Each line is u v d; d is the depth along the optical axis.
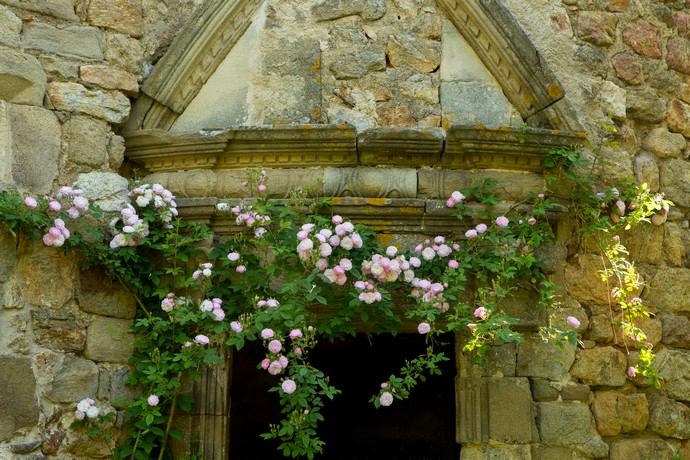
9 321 3.35
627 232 4.11
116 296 3.68
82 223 3.60
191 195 3.88
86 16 3.79
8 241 3.38
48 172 3.55
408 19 4.09
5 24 3.51
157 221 3.78
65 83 3.65
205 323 3.58
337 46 4.05
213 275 3.74
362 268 3.62
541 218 3.85
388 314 3.64
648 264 4.14
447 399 6.22
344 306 3.73
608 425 3.88
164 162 3.93
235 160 3.88
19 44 3.54
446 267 3.74
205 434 3.71
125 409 3.63
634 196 4.03
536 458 3.78
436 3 4.10
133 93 3.86
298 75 4.02
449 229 3.84
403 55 4.05
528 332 3.87
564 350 3.89
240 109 4.00
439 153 3.86
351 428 6.29
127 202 3.72
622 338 3.97
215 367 3.77
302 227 3.57
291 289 3.46
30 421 3.33
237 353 6.46
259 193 3.84
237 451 6.34
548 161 3.86
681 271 4.19
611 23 4.26
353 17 4.08
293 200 3.75
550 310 3.91
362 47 4.05
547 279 3.93
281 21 4.06
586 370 3.90
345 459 6.23
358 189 3.83
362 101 4.00
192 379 3.74
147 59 3.96
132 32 3.89
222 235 3.85
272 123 3.96
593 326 3.95
